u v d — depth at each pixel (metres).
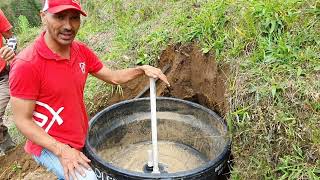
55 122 2.21
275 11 2.79
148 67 2.54
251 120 2.31
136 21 4.55
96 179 2.22
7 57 3.13
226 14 3.13
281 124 2.18
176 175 2.20
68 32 2.05
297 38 2.57
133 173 2.22
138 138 3.05
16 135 4.16
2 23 3.30
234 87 2.53
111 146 2.89
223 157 2.37
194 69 3.31
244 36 2.79
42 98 2.14
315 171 2.00
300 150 2.09
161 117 3.01
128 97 3.68
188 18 3.67
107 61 3.97
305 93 2.21
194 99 3.40
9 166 3.55
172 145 3.03
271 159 2.19
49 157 2.29
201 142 2.88
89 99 3.71
